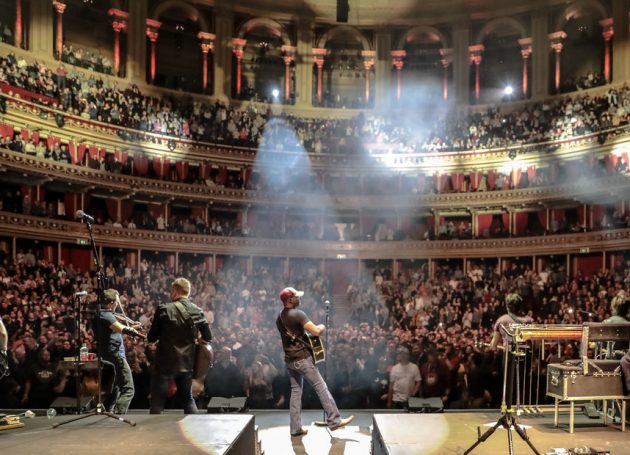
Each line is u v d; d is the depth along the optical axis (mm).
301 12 40000
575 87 36750
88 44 34844
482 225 37375
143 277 29953
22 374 16547
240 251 34938
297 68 39906
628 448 7727
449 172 37844
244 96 38906
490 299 30250
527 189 34875
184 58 38625
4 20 30703
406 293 32062
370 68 40750
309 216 38875
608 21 35469
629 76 34344
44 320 20828
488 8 39312
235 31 38938
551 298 29266
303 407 16094
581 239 32250
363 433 11773
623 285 27516
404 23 40594
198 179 35094
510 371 7430
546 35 37875
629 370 8758
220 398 13555
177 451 7094
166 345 10102
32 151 28109
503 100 39438
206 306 28422
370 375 17625
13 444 7484
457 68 39938
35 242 29188
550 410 10469
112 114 32281
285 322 10961
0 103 27047
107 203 32469
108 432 8164
